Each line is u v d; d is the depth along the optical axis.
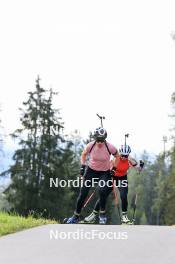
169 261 17.97
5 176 134.88
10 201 132.12
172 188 134.12
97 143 31.61
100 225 28.66
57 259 18.55
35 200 131.25
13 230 27.72
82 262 18.00
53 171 134.62
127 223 35.50
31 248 20.80
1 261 18.25
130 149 35.00
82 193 32.16
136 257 18.75
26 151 135.88
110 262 17.94
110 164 33.75
